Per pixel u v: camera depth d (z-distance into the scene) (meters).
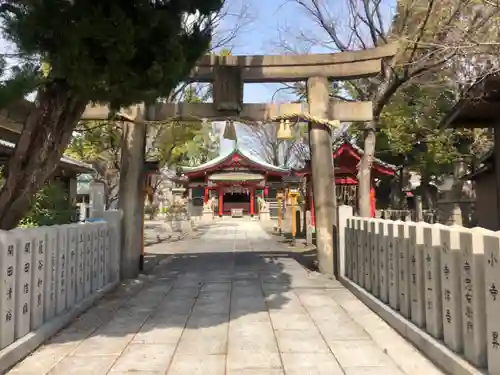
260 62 9.70
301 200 23.12
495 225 13.12
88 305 6.86
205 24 6.33
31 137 5.33
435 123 19.86
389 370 4.23
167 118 9.71
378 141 23.64
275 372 4.20
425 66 10.49
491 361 3.54
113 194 20.88
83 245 7.05
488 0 9.41
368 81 14.61
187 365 4.39
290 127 9.76
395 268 5.92
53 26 4.57
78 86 4.92
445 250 4.39
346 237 8.87
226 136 9.88
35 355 4.71
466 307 3.98
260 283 8.85
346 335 5.35
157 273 10.17
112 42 4.55
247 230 24.98
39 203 9.62
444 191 23.36
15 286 4.70
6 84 4.29
